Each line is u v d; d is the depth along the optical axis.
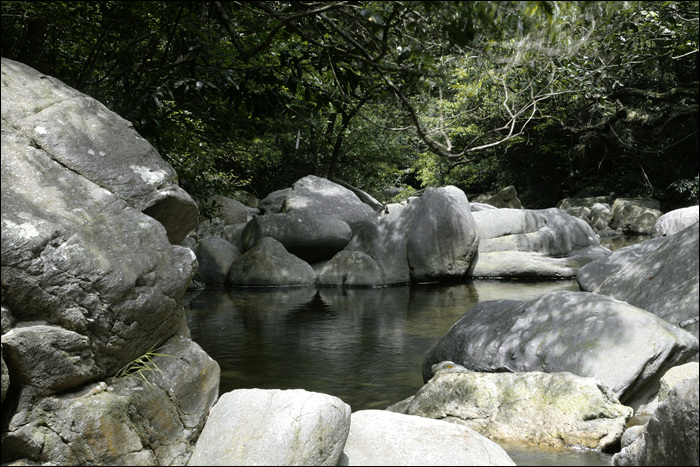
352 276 13.98
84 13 6.54
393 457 3.51
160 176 3.98
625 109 19.72
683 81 20.45
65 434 3.20
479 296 12.27
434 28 4.12
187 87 5.86
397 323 9.48
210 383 4.00
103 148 3.85
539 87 7.26
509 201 25.50
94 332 3.43
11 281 3.19
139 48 7.43
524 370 5.61
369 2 4.33
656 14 9.05
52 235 3.32
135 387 3.59
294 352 7.59
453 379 5.14
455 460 3.49
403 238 14.91
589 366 5.23
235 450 3.29
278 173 25.22
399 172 29.22
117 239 3.59
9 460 3.11
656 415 3.39
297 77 6.02
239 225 16.39
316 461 3.28
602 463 4.05
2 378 3.00
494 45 4.04
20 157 3.51
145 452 3.45
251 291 13.26
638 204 24.30
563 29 3.89
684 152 25.66
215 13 5.52
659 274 6.78
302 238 15.00
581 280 10.48
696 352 5.38
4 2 5.91
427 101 5.29
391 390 6.05
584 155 27.19
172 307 3.78
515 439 4.59
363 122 22.83
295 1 4.77
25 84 3.81
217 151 11.87
